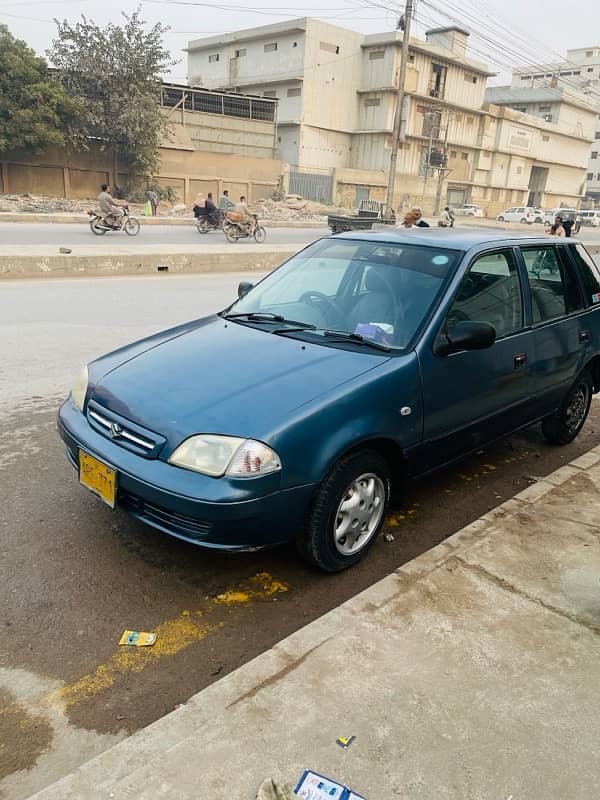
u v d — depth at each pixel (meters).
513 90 68.75
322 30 46.84
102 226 19.86
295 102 48.06
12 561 3.22
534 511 3.72
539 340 4.27
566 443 5.15
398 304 3.63
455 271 3.72
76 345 7.34
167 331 4.01
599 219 54.41
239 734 2.13
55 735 2.27
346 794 1.93
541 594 2.93
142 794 1.91
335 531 3.11
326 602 3.05
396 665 2.46
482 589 2.95
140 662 2.62
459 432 3.70
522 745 2.13
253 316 3.92
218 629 2.83
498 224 45.69
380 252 4.04
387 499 3.39
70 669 2.56
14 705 2.38
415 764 2.04
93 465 3.09
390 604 2.81
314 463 2.87
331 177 45.97
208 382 3.11
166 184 38.47
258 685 2.33
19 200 30.27
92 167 35.09
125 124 33.72
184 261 14.29
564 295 4.68
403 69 29.48
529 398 4.30
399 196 49.88
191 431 2.82
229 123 41.75
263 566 3.30
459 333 3.44
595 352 4.92
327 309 3.80
